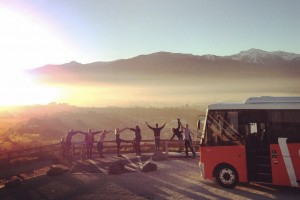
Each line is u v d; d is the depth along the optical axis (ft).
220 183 47.06
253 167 45.42
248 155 45.73
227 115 47.39
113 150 88.07
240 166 45.93
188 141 72.33
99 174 58.23
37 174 60.80
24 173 62.03
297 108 43.32
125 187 48.19
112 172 57.77
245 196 42.19
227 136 47.14
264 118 44.91
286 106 43.91
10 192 47.19
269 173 44.21
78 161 73.36
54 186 50.21
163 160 70.44
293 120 43.37
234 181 46.19
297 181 42.45
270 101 45.32
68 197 43.83
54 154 80.38
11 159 72.69
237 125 46.65
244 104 46.62
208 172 47.88
